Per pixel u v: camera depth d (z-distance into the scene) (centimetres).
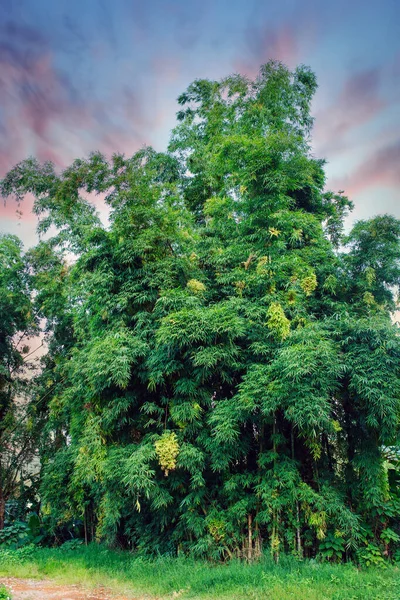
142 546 817
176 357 720
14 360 1250
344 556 701
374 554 681
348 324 716
